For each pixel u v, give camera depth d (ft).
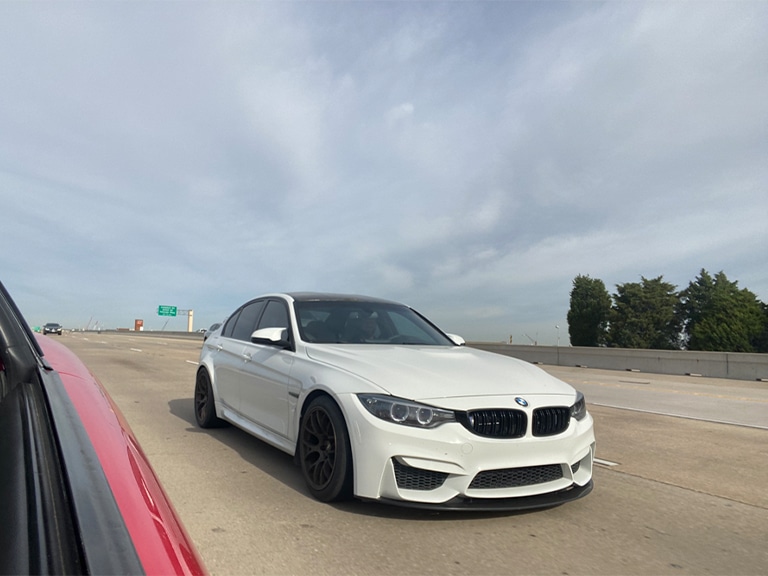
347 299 17.57
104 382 34.68
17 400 4.77
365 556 9.45
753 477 15.79
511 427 11.02
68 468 3.59
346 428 11.44
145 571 2.86
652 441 20.76
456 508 10.36
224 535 10.25
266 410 15.11
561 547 10.23
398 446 10.54
